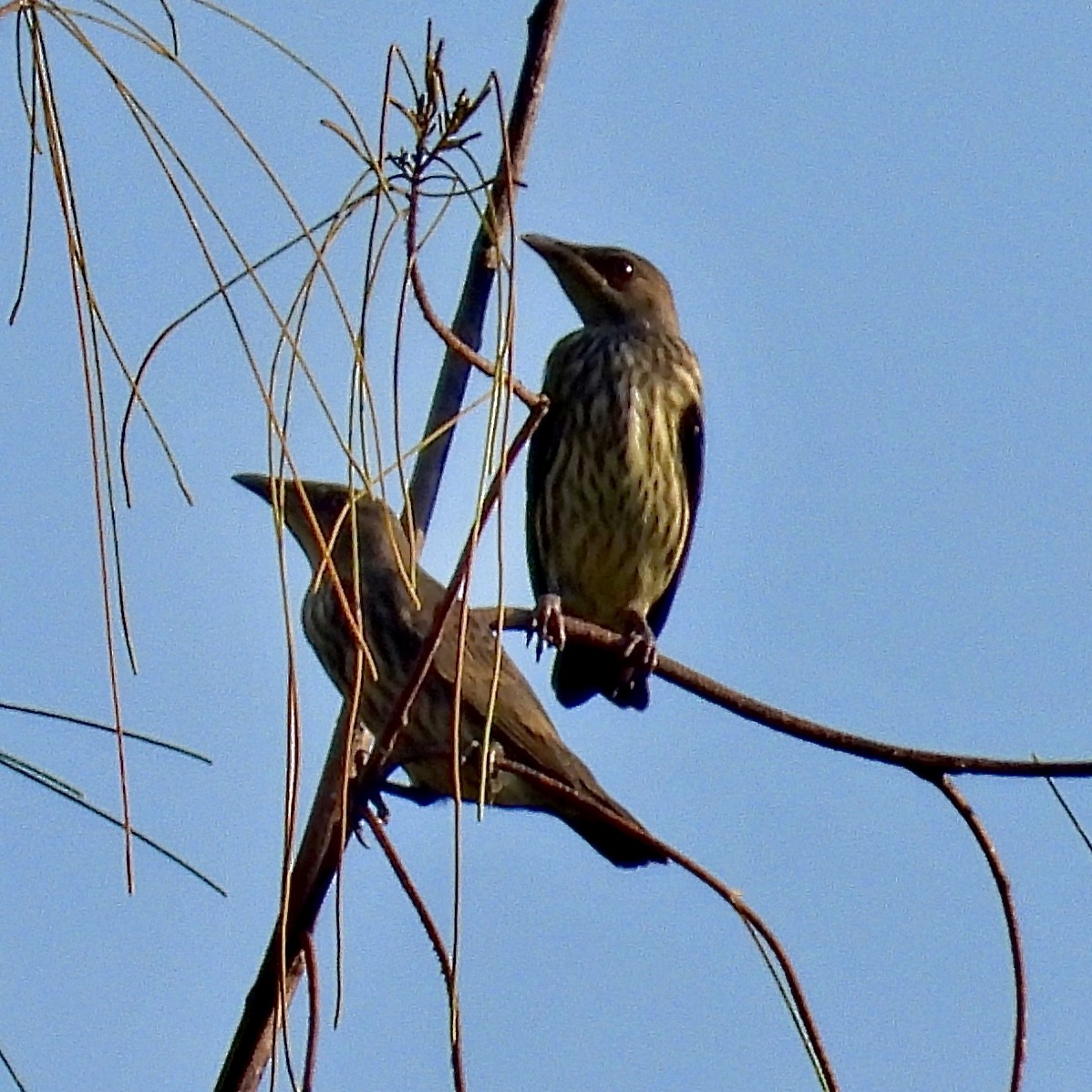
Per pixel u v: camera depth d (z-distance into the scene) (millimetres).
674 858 6840
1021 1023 7523
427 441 6012
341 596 5688
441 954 6574
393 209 5812
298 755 5371
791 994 6707
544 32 9977
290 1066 5371
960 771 8250
